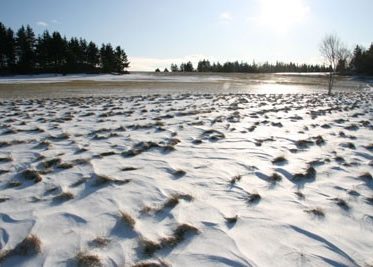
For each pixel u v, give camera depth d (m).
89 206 4.64
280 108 14.98
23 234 3.95
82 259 3.42
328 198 5.05
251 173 5.98
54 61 82.88
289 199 4.97
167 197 4.92
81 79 58.25
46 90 30.34
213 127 9.98
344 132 9.61
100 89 32.12
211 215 4.41
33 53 79.06
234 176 5.79
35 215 4.39
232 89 34.16
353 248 3.79
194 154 7.12
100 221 4.22
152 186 5.31
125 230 4.02
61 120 11.31
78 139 8.53
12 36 79.62
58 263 3.41
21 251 3.57
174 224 4.16
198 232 3.98
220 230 4.05
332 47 37.34
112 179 5.53
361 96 25.41
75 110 14.16
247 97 21.78
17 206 4.68
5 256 3.51
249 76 74.88
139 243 3.73
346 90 36.91
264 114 12.92
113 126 10.27
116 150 7.45
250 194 5.06
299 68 136.88
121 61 96.88
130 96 23.09
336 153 7.36
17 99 20.75
